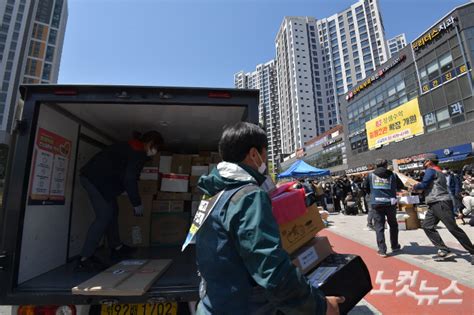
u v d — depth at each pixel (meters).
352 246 6.13
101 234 2.63
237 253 1.03
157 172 3.83
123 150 2.99
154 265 2.48
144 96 2.17
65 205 2.78
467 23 21.28
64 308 1.85
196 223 1.17
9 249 1.90
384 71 30.06
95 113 2.85
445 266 4.22
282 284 0.87
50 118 2.46
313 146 58.53
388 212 5.19
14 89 73.12
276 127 128.88
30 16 79.12
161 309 1.93
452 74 22.38
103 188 2.79
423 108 25.09
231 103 2.23
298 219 1.67
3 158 2.01
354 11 112.44
